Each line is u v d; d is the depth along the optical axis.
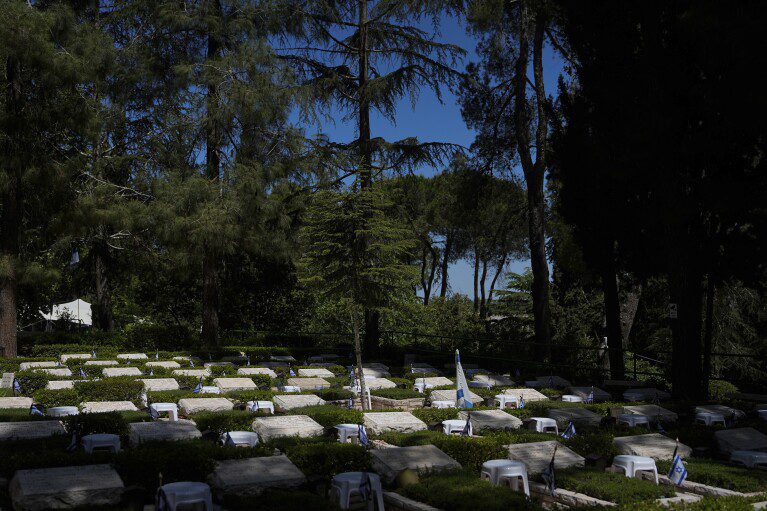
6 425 9.80
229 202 24.11
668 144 16.31
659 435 10.41
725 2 12.01
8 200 22.59
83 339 27.97
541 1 21.97
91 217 23.06
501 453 9.08
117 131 28.98
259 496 7.05
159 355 24.23
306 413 12.20
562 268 33.88
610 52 18.00
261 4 27.19
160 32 26.98
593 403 15.98
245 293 35.47
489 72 29.27
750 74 12.05
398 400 15.83
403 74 26.42
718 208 15.32
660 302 31.67
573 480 7.90
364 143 27.02
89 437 8.98
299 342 32.53
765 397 17.31
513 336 33.94
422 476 7.85
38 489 6.37
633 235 20.31
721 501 6.43
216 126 26.08
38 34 20.67
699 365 16.78
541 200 26.45
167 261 29.67
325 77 28.50
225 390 16.88
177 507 6.12
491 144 28.70
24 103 21.75
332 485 7.11
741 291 28.44
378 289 15.67
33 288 30.77
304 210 27.38
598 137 18.67
